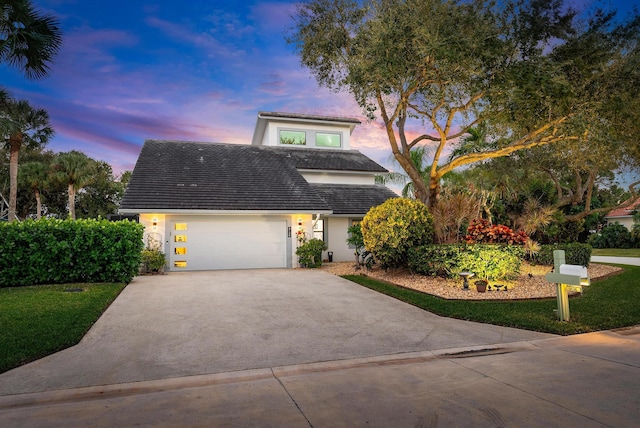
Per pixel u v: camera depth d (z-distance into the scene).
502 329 6.43
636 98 10.32
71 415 3.42
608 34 10.25
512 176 17.06
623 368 4.54
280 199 15.41
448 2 10.18
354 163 21.81
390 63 10.51
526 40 10.05
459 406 3.54
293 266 15.26
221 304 8.29
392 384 4.14
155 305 8.12
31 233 10.01
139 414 3.43
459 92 11.41
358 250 14.97
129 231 10.90
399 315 7.45
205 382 4.24
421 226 11.44
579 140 11.84
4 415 3.42
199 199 14.34
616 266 15.72
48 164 32.62
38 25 13.54
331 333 6.24
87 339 5.80
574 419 3.26
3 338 5.50
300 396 3.82
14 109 23.84
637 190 15.81
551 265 13.34
